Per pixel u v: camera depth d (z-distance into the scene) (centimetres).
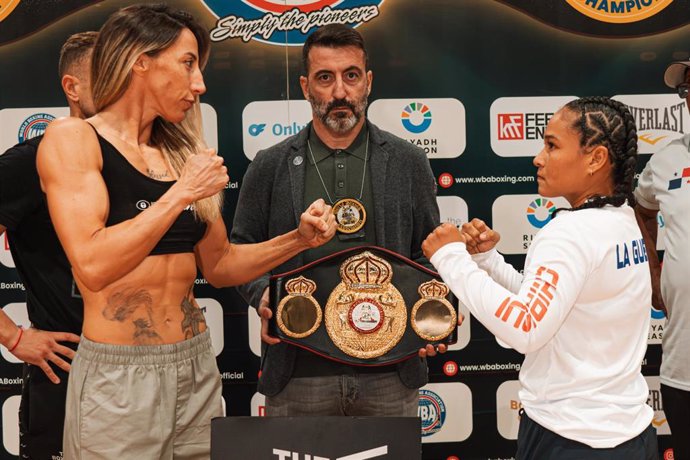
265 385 217
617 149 155
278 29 277
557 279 144
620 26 279
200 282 282
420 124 281
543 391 153
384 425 166
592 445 148
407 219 221
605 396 149
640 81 281
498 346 286
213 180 159
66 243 154
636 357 155
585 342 150
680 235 229
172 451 167
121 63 163
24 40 274
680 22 279
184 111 171
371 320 202
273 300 203
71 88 212
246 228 228
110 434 158
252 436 166
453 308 203
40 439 209
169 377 165
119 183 162
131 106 168
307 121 280
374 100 280
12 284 280
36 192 192
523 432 160
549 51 280
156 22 165
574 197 161
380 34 279
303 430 166
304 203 221
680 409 229
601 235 149
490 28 279
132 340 162
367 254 204
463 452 288
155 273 165
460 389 287
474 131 282
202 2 276
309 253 219
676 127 281
